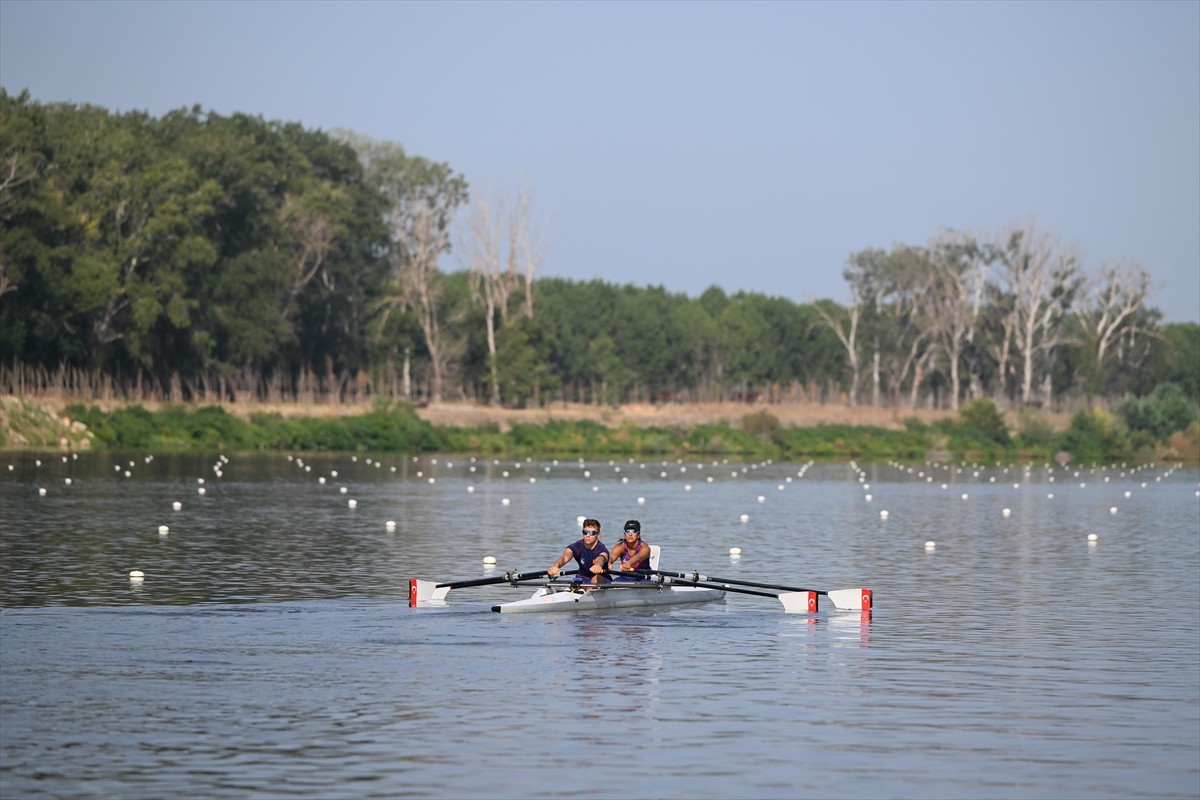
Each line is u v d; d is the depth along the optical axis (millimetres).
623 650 68312
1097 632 76000
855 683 60969
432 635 71625
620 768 46750
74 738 50000
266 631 72062
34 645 67375
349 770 46250
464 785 44656
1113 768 47531
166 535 119438
